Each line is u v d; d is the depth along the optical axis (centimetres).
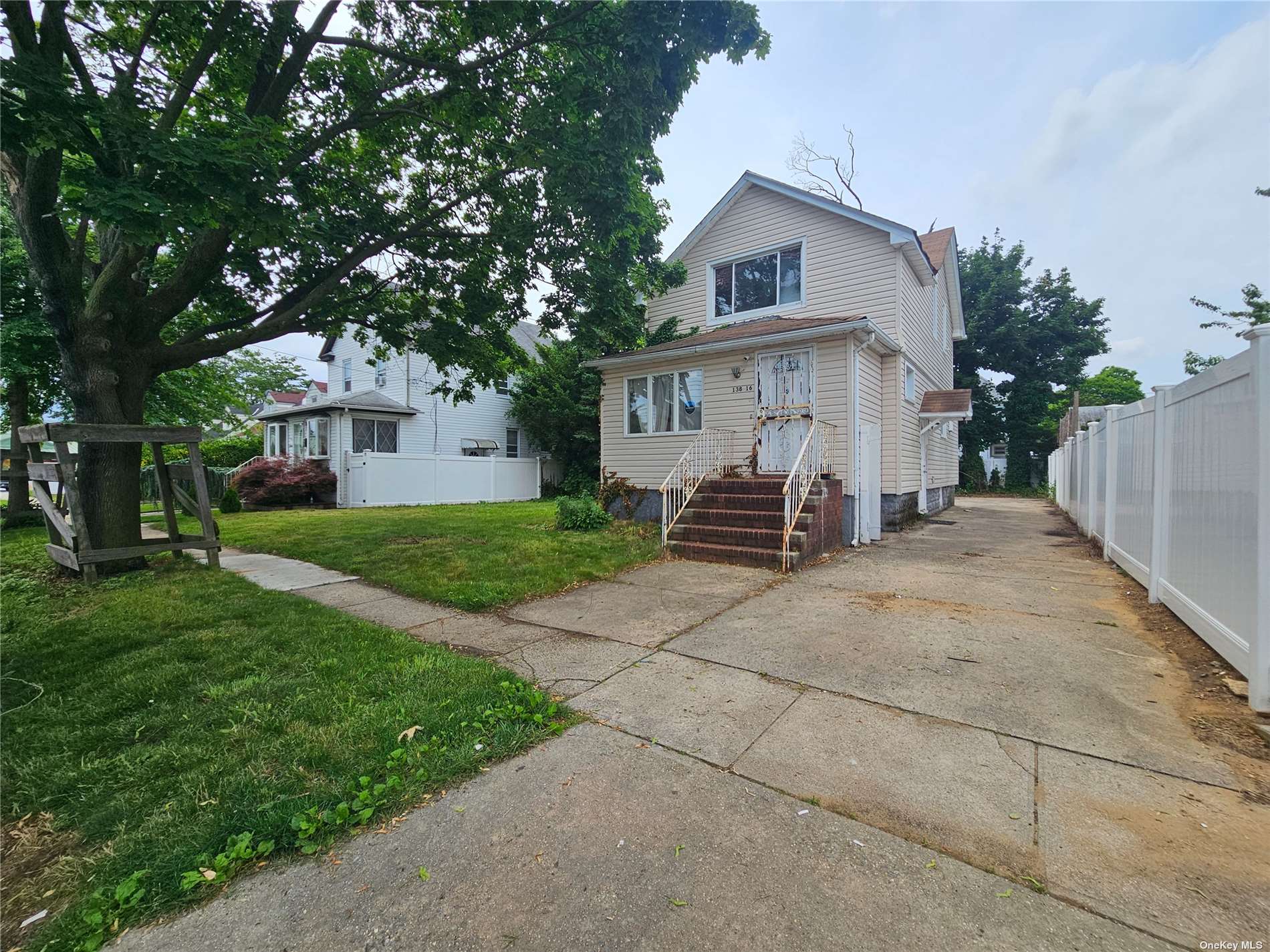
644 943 165
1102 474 827
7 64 394
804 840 210
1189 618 422
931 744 279
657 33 585
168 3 571
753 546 773
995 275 2702
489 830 218
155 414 1480
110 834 216
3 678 363
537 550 822
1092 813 222
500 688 345
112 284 638
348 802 234
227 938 170
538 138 652
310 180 679
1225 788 237
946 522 1272
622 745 283
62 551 654
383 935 170
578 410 2111
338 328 891
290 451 2164
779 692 345
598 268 799
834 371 956
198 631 464
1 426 1489
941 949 161
